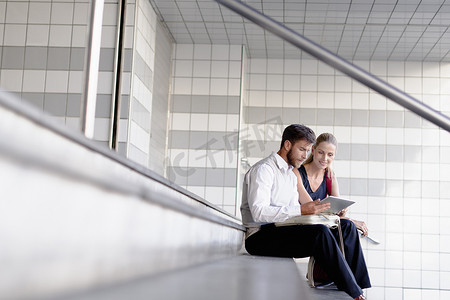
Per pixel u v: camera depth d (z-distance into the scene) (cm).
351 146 632
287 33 126
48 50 450
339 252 240
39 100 446
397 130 631
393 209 621
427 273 608
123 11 455
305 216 267
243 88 618
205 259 183
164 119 589
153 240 114
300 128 300
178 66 613
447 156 623
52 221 63
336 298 212
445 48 591
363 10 508
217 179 597
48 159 56
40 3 454
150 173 145
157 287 94
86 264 76
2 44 452
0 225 50
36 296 59
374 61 640
